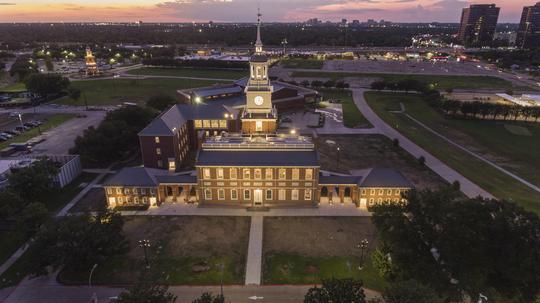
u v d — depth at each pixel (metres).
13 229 57.16
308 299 37.59
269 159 66.62
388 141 107.00
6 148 95.50
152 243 57.31
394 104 156.88
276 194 68.50
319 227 61.97
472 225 41.59
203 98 125.69
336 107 149.25
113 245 50.62
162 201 70.31
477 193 74.25
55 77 159.00
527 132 118.44
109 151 86.75
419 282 42.09
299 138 74.19
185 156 95.62
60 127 118.44
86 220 51.38
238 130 102.94
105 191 69.69
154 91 177.25
